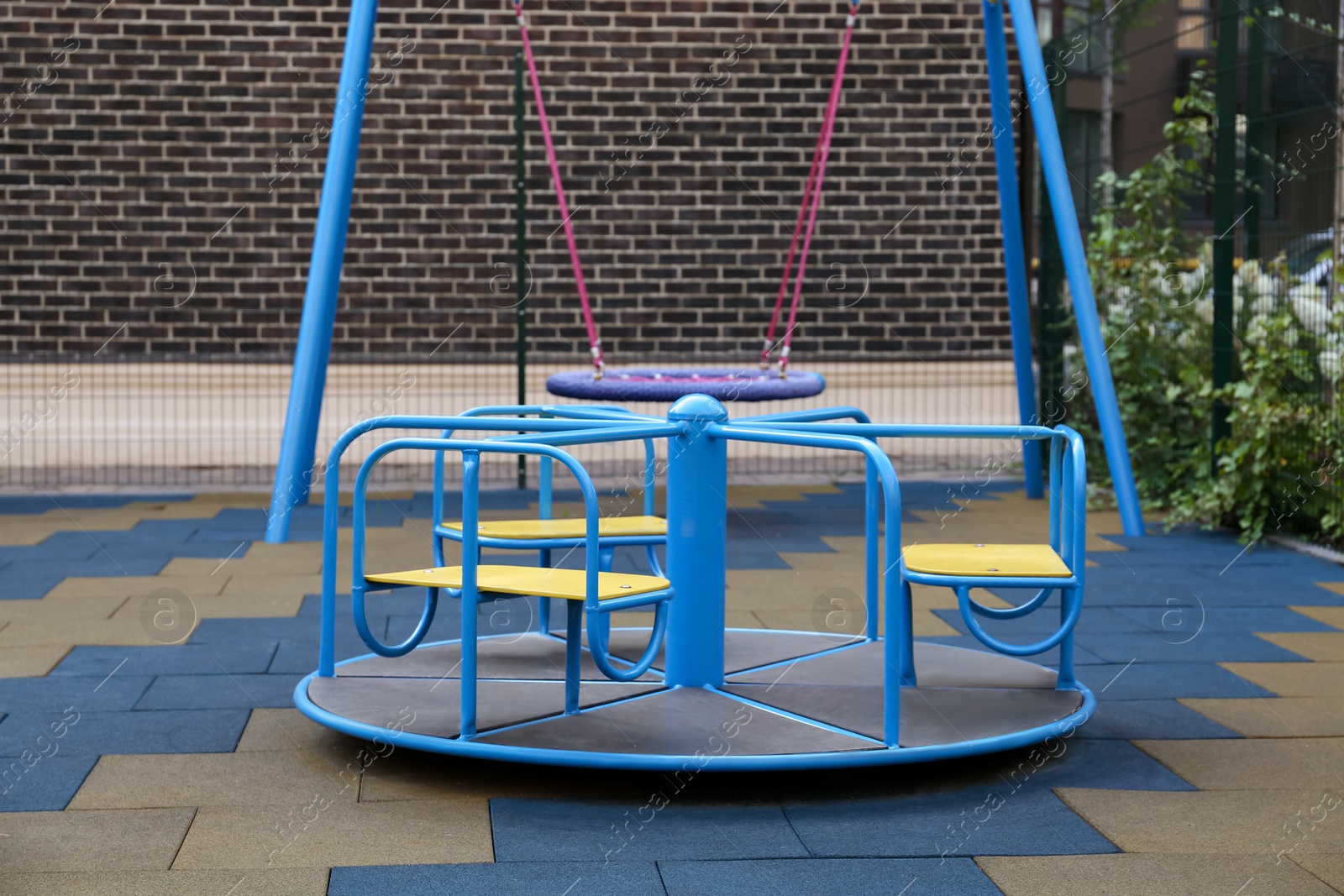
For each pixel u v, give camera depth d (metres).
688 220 9.02
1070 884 2.53
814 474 9.05
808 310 9.16
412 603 5.11
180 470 8.82
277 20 8.72
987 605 5.20
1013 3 5.21
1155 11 7.64
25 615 4.82
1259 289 6.48
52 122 8.65
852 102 9.07
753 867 2.61
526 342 8.93
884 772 3.22
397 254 8.86
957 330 9.25
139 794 3.00
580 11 8.85
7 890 2.46
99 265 8.73
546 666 3.90
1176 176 7.43
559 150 8.91
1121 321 7.77
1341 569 5.81
